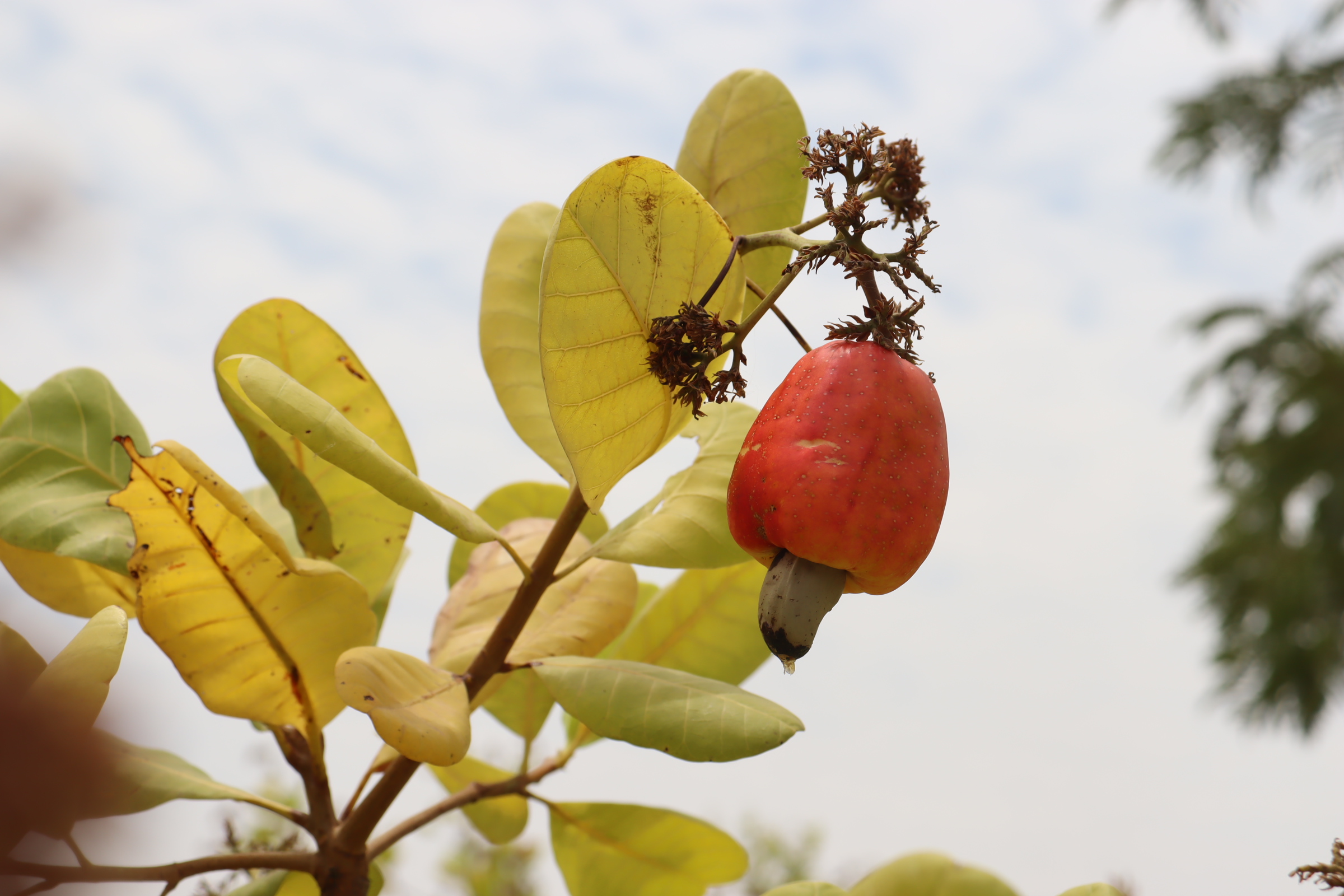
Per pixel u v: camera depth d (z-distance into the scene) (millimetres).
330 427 788
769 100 888
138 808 802
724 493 853
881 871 755
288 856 812
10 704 343
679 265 785
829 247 779
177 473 791
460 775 979
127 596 873
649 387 793
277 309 880
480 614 907
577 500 828
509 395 885
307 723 836
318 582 818
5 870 686
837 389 772
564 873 945
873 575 771
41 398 863
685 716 793
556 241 762
